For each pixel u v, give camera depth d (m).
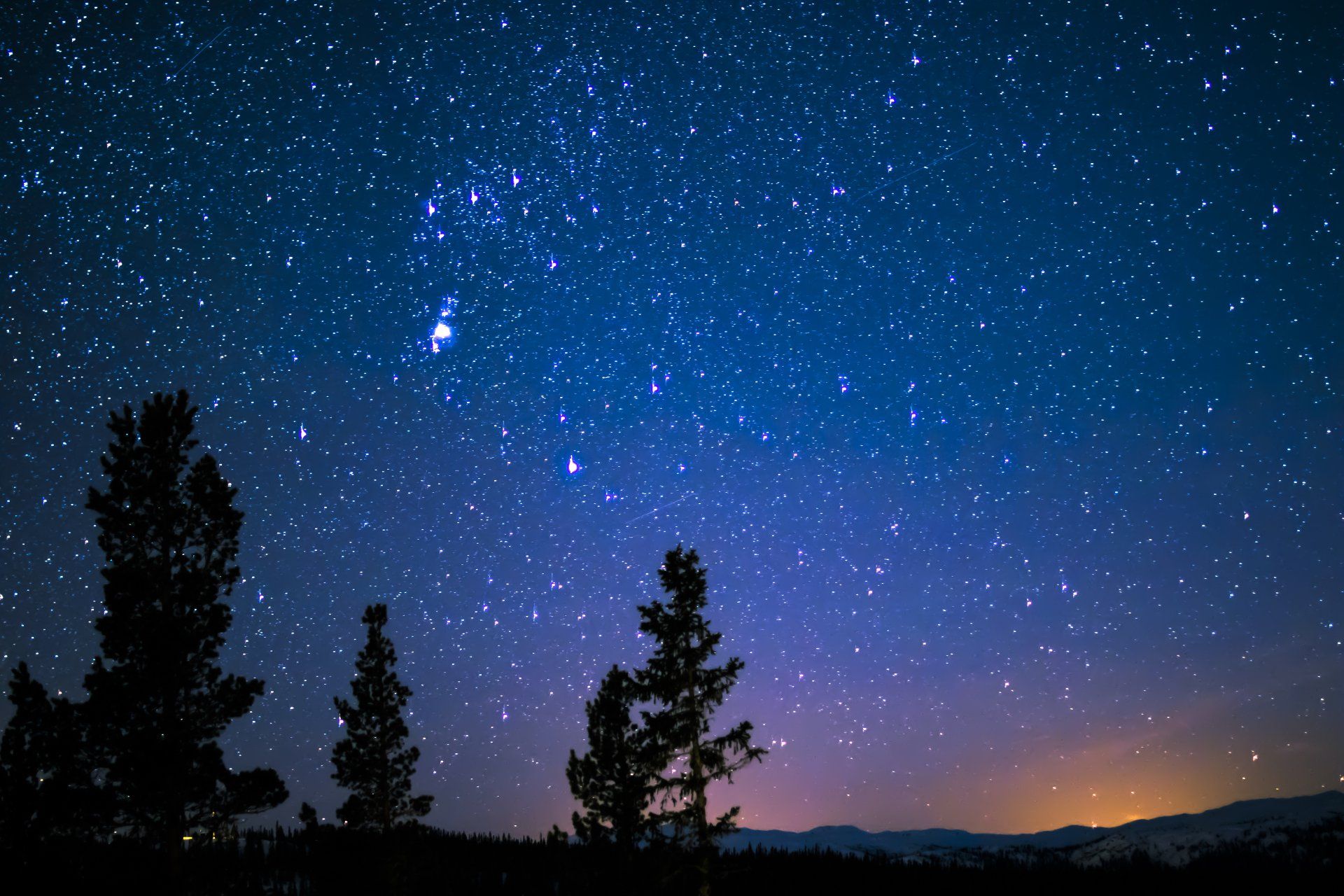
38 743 20.59
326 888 30.67
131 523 22.53
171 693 21.44
